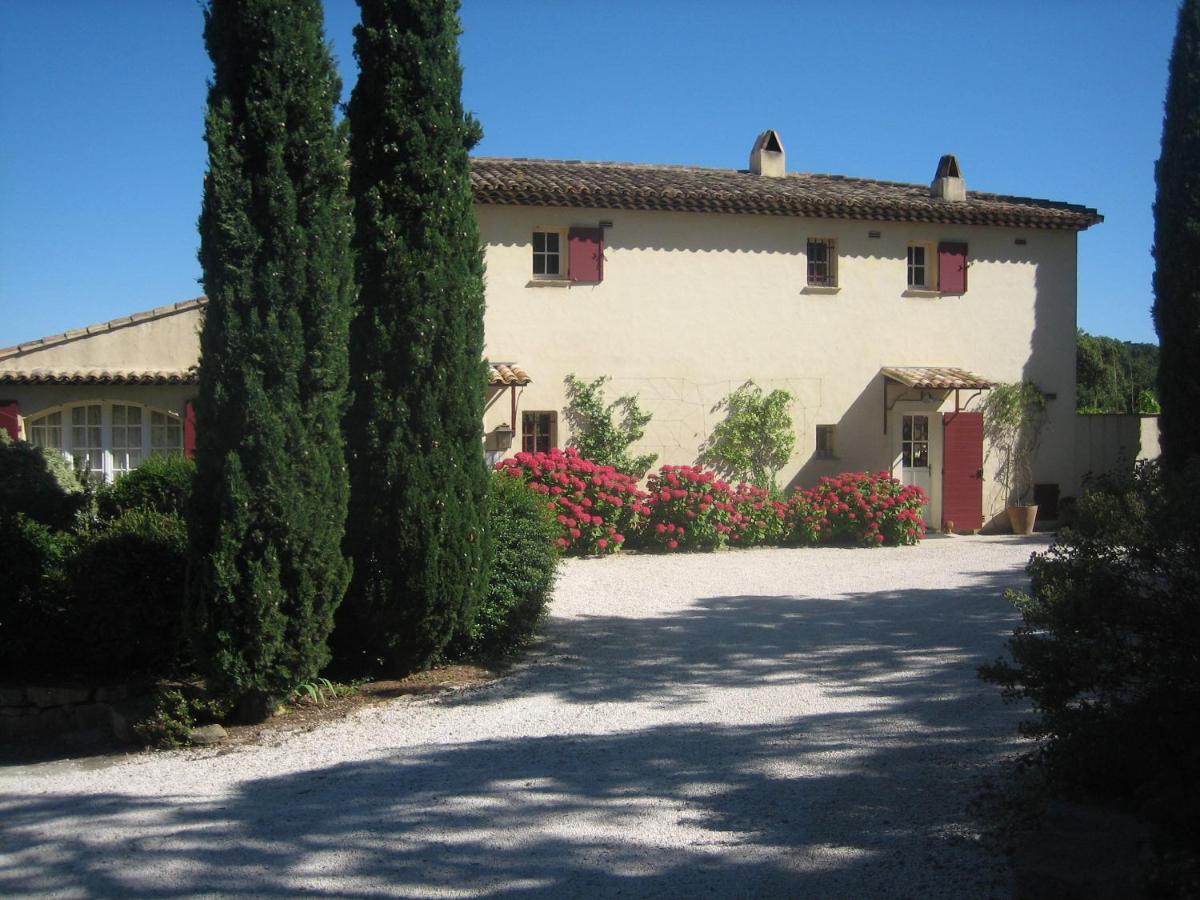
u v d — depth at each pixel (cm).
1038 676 459
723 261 1688
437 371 817
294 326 703
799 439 1725
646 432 1653
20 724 809
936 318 1798
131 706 766
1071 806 420
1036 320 1852
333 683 803
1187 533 416
